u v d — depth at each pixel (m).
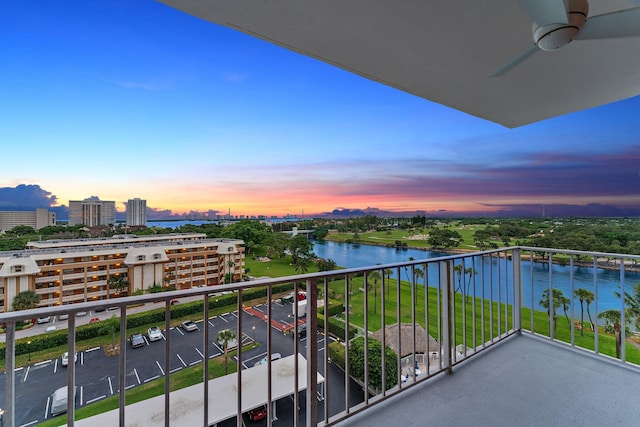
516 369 2.42
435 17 1.65
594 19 1.22
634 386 2.19
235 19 1.67
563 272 2.87
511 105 2.94
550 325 2.93
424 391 2.11
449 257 2.39
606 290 2.72
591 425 1.79
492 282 2.88
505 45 1.93
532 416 1.86
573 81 2.44
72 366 1.07
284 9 1.58
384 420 1.81
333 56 2.08
